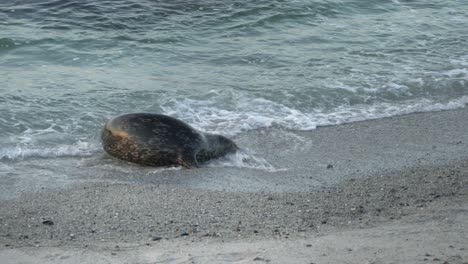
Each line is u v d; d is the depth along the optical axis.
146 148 14.26
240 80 19.12
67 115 16.42
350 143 15.68
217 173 13.96
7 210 11.88
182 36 22.72
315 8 25.19
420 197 12.71
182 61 20.69
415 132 16.42
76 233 10.91
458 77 19.97
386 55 21.52
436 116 17.48
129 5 25.09
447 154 15.15
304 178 13.80
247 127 16.30
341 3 25.72
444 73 20.19
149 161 14.29
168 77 19.27
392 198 12.68
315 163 14.59
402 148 15.45
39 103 16.95
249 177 13.81
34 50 21.09
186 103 17.41
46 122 16.02
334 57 21.17
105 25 23.36
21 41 21.58
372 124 16.84
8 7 24.55
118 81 18.80
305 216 11.77
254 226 11.26
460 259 9.67
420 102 18.31
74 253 10.04
